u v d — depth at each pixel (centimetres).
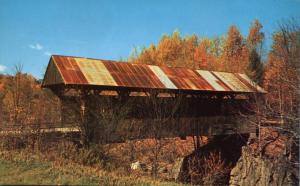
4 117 2722
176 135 2627
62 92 2331
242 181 2567
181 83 2709
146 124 2448
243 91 2962
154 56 6456
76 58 2473
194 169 2880
